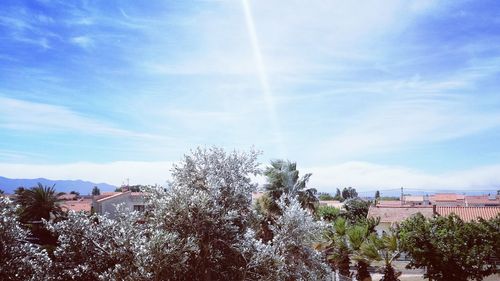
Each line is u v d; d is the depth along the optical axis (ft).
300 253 41.60
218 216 37.70
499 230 73.31
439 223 78.02
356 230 81.41
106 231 36.65
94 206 138.10
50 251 49.39
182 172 40.63
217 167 40.78
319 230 42.57
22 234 37.37
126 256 34.37
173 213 36.50
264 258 36.96
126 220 36.24
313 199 91.09
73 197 223.71
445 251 72.18
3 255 34.81
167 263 32.96
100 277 32.17
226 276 37.93
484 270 73.97
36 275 35.09
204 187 39.96
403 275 98.53
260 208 77.87
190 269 36.76
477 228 74.90
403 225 82.17
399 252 77.97
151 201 38.29
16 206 37.40
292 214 41.06
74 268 34.83
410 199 302.04
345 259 81.76
